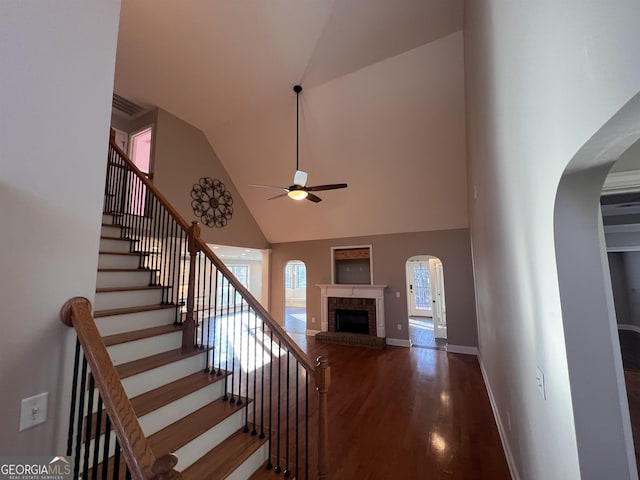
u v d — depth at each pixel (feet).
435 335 22.97
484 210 9.12
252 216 23.45
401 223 20.29
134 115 16.83
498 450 8.06
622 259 20.70
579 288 3.06
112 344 6.60
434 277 23.49
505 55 4.58
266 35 11.32
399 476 7.09
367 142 15.98
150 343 7.34
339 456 7.84
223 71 13.28
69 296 4.11
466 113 12.66
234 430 6.77
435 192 17.52
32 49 3.80
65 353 4.04
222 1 9.93
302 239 24.49
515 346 6.01
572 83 2.53
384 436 8.82
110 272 8.66
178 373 7.20
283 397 11.48
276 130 17.07
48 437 3.84
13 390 3.54
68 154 4.16
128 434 2.96
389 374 14.46
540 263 3.77
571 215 3.07
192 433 5.79
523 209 4.42
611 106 1.98
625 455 2.85
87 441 3.68
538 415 4.50
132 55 12.28
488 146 7.05
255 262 43.16
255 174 20.01
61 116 4.09
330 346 20.03
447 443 8.43
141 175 10.57
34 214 3.78
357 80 13.55
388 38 11.42
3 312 3.48
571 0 2.46
